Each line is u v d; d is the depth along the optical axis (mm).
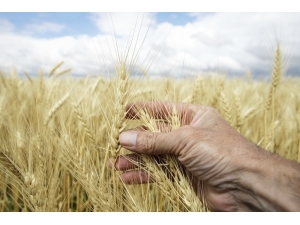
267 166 201
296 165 203
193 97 378
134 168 258
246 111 404
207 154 211
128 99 244
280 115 553
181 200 221
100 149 315
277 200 190
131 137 223
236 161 207
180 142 214
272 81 379
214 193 239
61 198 318
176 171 226
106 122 264
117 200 250
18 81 547
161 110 275
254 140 442
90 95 406
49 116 335
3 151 248
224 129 237
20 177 247
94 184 240
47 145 292
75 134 343
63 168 327
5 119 375
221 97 369
